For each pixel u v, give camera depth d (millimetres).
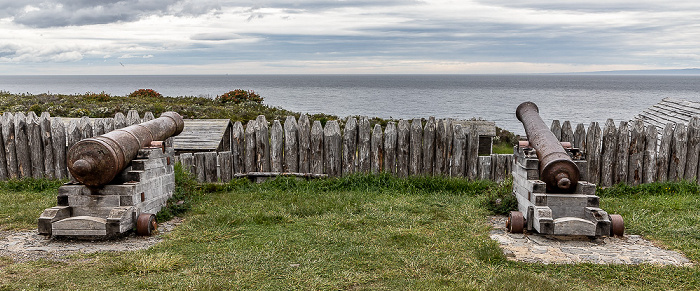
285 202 8984
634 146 10359
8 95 25516
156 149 7859
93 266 5703
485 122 15859
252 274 5477
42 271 5531
